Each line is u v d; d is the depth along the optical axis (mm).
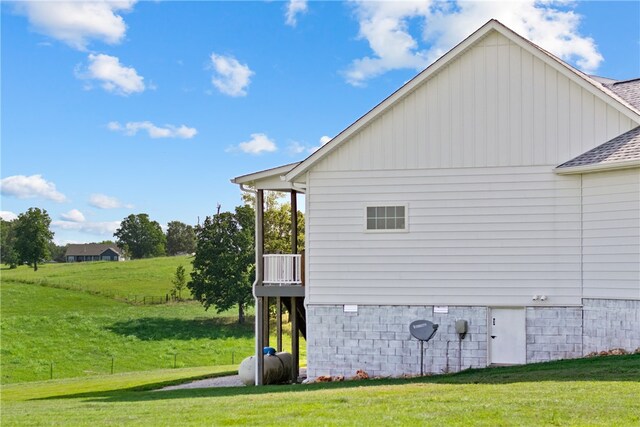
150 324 60281
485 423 10672
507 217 19062
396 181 19688
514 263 18969
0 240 134125
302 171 20109
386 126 19797
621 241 17703
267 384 21828
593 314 18297
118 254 143625
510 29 19031
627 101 20469
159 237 153500
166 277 82562
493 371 17406
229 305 61156
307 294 20031
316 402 13305
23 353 49719
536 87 19094
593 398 12016
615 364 15703
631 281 17484
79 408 15547
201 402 14961
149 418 12703
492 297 19062
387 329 19594
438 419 11062
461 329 19000
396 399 13141
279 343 25500
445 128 19484
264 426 11164
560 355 18609
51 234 111438
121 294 72500
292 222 22969
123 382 25969
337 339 19844
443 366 19219
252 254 61938
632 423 10320
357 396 13875
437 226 19422
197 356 50688
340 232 19938
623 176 17688
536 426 10391
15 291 72000
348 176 19953
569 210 18688
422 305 19422
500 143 19203
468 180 19312
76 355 49938
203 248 61938
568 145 18844
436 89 19594
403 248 19578
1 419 13930
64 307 65875
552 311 18703
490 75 19344
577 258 18578
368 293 19734
